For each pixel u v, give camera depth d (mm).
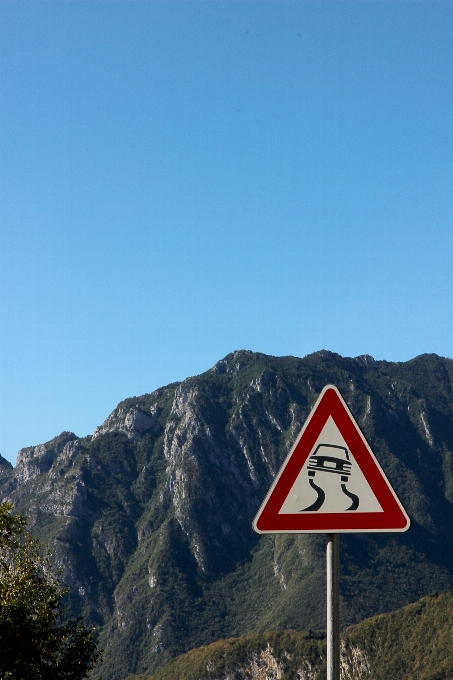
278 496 6453
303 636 152125
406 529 6305
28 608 21484
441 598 136000
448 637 124500
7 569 23125
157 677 175125
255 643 157250
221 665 160250
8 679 20078
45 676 20641
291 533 6398
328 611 6277
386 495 6387
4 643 20031
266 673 149375
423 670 121500
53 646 21344
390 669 125625
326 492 6434
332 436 6508
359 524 6367
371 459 6449
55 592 22906
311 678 142250
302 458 6496
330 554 6363
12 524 24125
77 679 21484
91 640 21969
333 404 6559
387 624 136250
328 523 6395
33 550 23938
